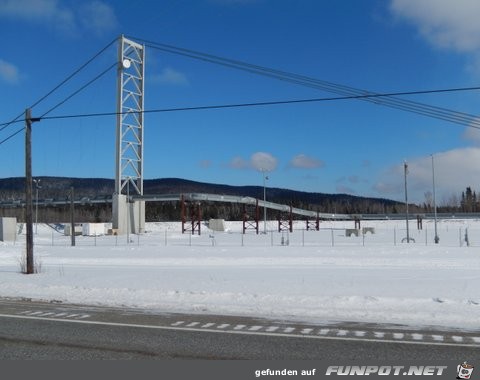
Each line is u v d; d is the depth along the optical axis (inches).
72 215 1884.8
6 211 5457.7
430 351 330.3
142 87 3223.4
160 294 569.0
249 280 680.4
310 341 358.3
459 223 4286.4
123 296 568.7
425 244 1761.8
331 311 463.8
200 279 699.4
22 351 336.5
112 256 1301.7
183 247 1647.4
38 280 721.6
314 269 878.4
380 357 317.7
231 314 461.4
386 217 4633.4
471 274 767.1
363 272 808.9
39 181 3750.0
